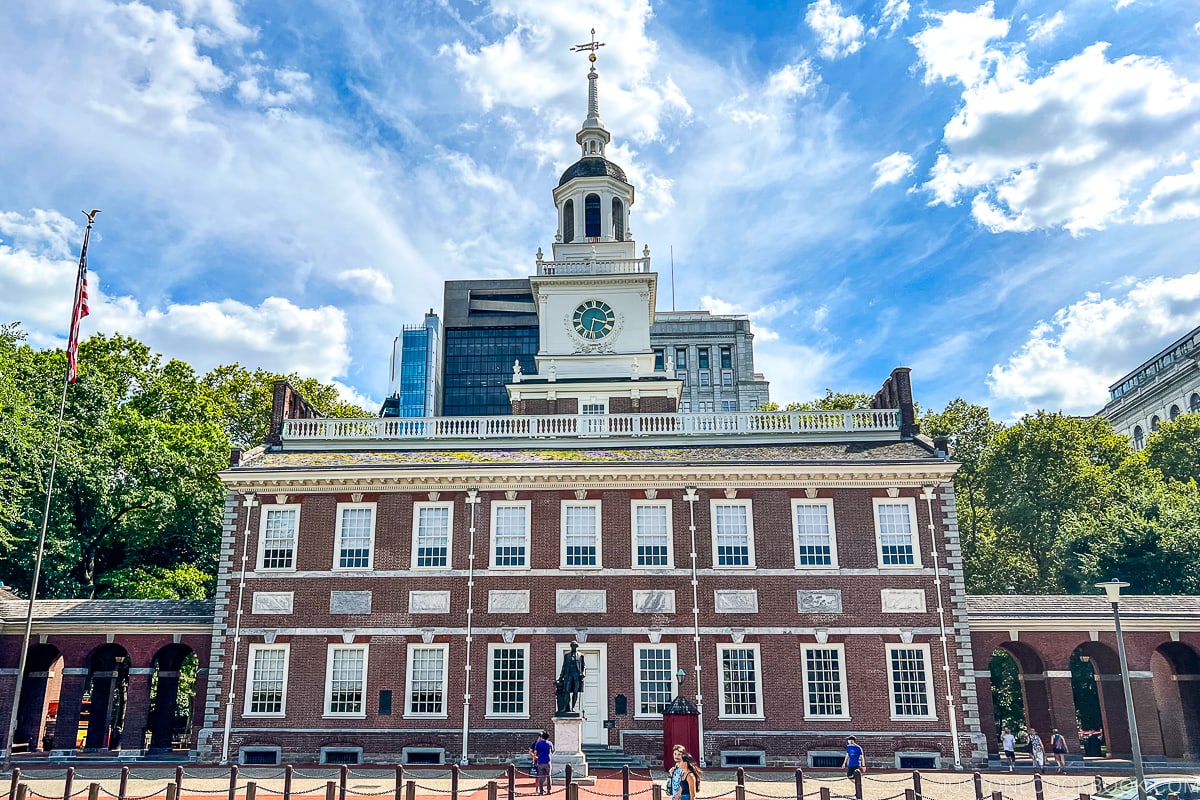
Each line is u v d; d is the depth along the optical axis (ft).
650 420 160.35
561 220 214.48
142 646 139.74
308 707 133.90
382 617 137.08
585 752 129.29
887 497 140.77
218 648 136.36
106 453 187.01
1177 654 143.13
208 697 134.51
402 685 134.41
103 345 241.35
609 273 198.39
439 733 132.16
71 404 191.11
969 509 255.09
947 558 137.39
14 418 165.48
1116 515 204.95
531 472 140.05
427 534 140.97
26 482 167.22
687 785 78.95
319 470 141.28
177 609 143.13
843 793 105.81
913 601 135.95
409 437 158.10
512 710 133.18
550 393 185.16
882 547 138.62
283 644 136.46
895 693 132.77
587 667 134.62
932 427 272.72
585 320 196.34
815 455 144.87
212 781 112.78
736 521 140.56
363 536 141.18
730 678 133.69
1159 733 135.33
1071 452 244.63
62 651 138.72
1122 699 138.51
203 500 193.88
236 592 138.72
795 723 131.44
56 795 99.40
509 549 139.85
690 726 127.95
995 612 136.98
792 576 137.39
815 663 134.00
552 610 136.56
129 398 232.12
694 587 137.08
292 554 140.46
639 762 129.80
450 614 136.87
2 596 147.02
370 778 116.16
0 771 119.55
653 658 134.92
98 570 197.47
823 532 139.64
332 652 136.05
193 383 251.80
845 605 135.95
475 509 141.49
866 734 130.72
